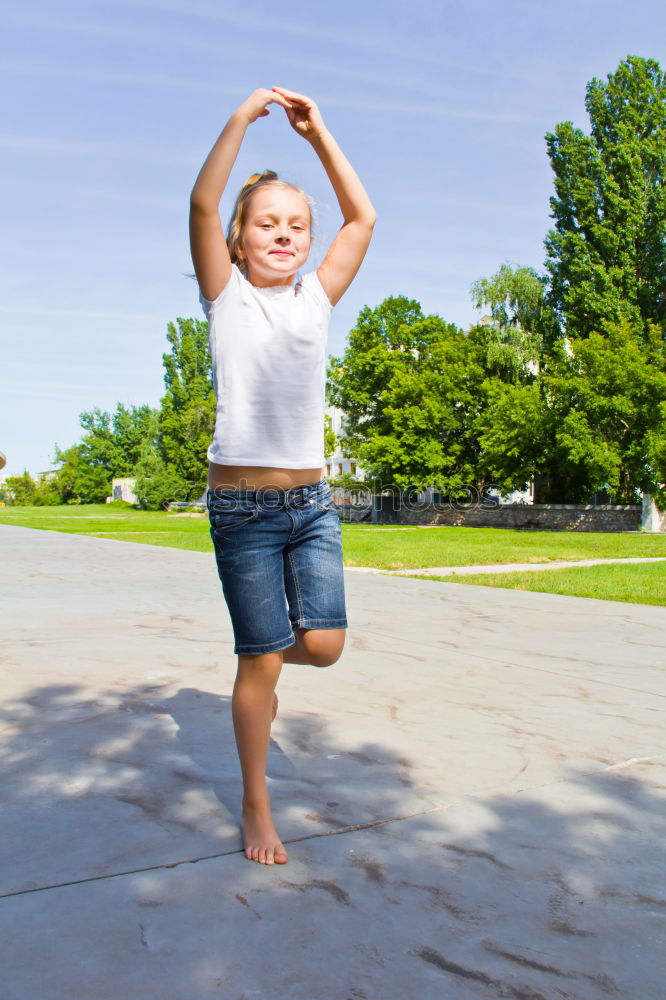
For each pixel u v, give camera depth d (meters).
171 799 2.52
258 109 2.11
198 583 8.87
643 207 33.31
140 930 1.76
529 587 9.03
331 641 2.34
